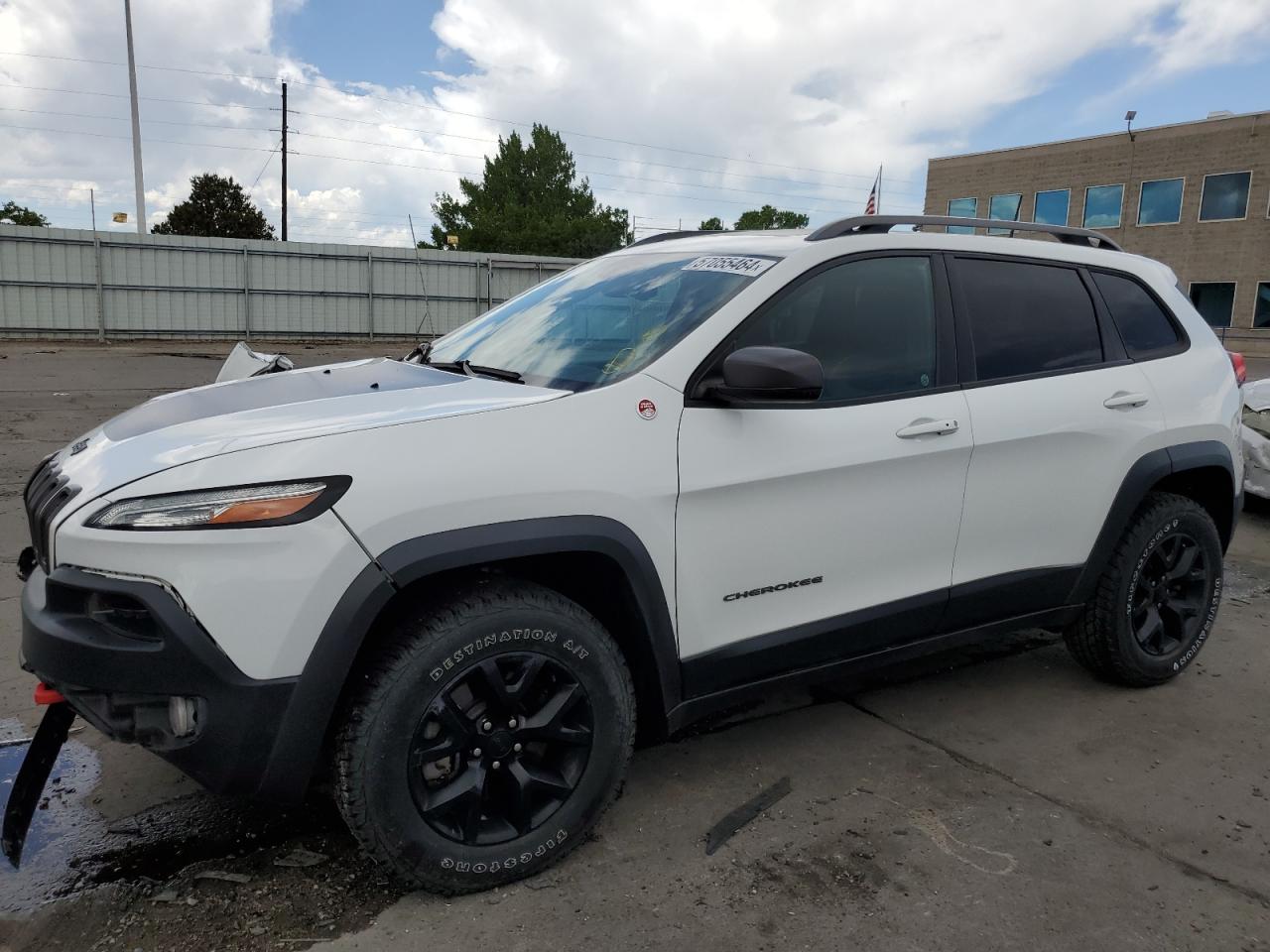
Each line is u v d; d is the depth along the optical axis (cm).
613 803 272
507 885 246
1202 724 355
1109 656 368
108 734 212
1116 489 352
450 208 6309
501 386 267
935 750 330
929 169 4081
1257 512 726
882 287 306
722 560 266
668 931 229
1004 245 343
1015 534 331
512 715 238
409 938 224
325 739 228
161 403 276
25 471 746
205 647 204
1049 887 251
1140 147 3434
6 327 2444
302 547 209
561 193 6262
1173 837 277
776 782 304
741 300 276
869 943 227
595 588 259
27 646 221
